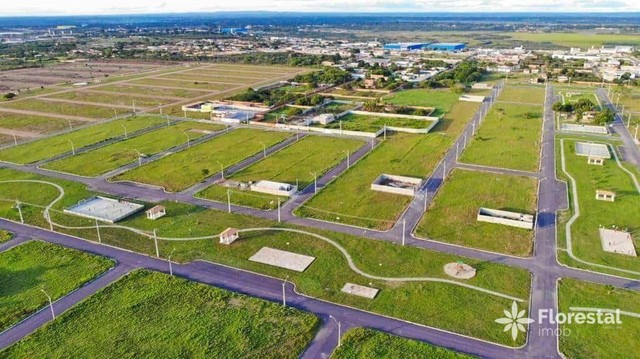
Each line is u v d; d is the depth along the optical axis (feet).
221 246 283.79
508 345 200.54
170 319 218.38
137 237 295.89
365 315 220.64
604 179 382.01
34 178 396.98
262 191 363.35
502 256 268.82
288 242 287.48
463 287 240.12
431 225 307.37
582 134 516.73
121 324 215.31
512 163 424.05
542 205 335.06
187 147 479.82
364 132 517.55
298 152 460.96
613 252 270.67
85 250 281.74
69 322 216.74
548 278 246.68
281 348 199.31
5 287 244.83
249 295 236.63
